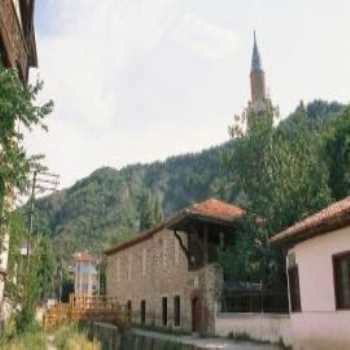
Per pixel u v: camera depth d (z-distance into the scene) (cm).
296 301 1515
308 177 2375
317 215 1483
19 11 1516
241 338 2172
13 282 1758
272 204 2345
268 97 2677
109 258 4366
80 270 8925
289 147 2486
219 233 2717
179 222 2659
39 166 937
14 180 881
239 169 2525
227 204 2892
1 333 1602
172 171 16612
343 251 1238
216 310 2441
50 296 6775
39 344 1712
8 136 869
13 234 1488
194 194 14300
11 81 826
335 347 1243
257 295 2247
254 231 2344
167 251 3198
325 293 1309
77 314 3116
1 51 1173
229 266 2392
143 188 15875
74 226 12656
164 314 3158
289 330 1828
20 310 2031
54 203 14288
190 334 2572
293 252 1521
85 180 15650
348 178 2783
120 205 13900
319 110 9731
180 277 2942
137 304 3603
